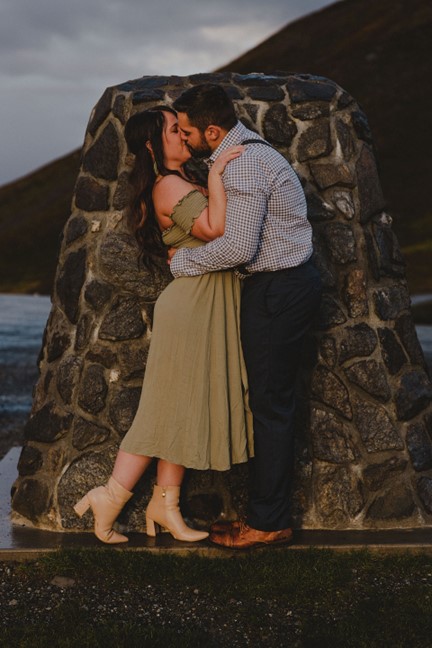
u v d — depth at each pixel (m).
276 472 3.60
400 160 50.91
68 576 3.49
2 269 50.81
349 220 4.21
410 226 43.81
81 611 3.18
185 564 3.56
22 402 9.41
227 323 3.63
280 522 3.67
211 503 4.05
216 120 3.50
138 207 3.69
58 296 4.25
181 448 3.62
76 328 4.14
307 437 4.10
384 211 4.36
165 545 3.76
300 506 4.05
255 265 3.53
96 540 3.83
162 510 3.83
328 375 4.12
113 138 4.19
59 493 3.99
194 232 3.56
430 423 4.25
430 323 20.81
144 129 3.64
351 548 3.71
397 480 4.09
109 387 4.07
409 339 4.27
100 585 3.43
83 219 4.23
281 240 3.49
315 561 3.58
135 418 3.74
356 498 4.05
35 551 3.67
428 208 45.88
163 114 3.67
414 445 4.15
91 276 4.14
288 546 3.73
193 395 3.60
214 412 3.61
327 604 3.28
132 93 4.20
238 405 3.65
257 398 3.59
